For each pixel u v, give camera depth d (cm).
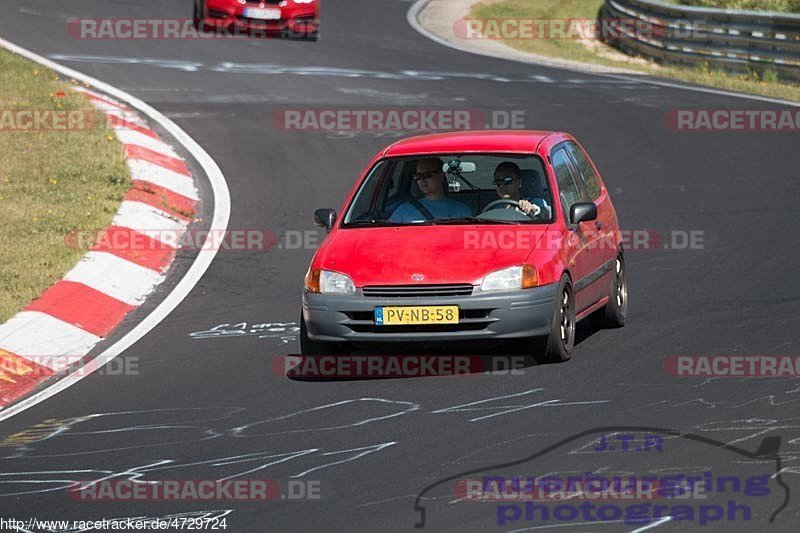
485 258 3191
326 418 2861
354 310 3156
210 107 7150
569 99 7594
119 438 2822
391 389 3064
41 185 5353
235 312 3981
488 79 8281
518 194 3444
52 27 9581
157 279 4416
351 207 3509
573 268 3325
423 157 3516
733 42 8969
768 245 4562
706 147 6366
